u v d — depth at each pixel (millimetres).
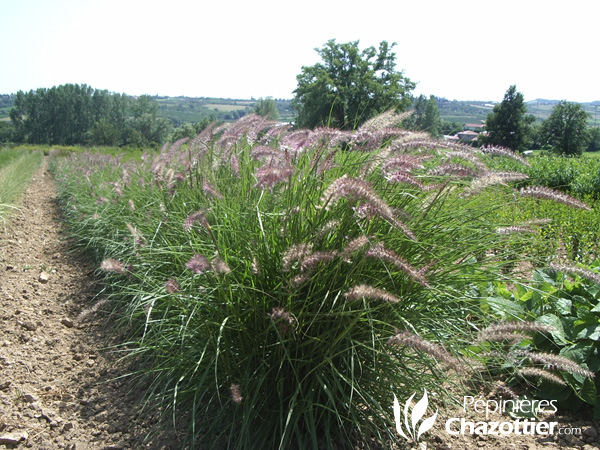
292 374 2781
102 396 3391
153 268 3904
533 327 2389
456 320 2998
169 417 2998
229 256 2930
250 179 3902
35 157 30984
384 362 2723
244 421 2504
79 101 90000
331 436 2799
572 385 3150
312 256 2379
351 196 2434
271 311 2766
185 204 4250
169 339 3205
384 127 3123
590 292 3557
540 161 12445
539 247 5133
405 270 2326
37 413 3125
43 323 4629
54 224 9602
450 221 3174
